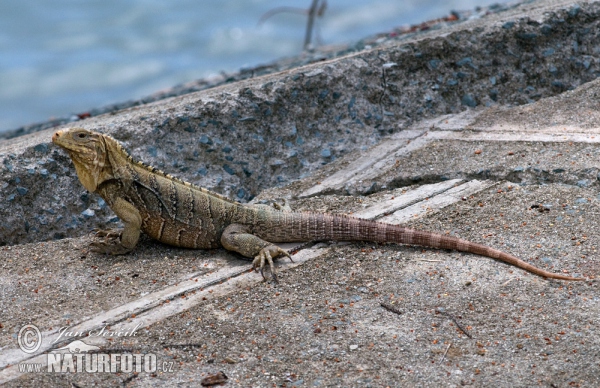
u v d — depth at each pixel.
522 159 12.56
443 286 9.45
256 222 10.73
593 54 16.41
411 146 14.19
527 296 9.12
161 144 13.65
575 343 8.24
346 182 13.29
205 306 9.39
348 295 9.45
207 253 10.89
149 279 10.15
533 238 10.34
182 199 10.76
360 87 15.18
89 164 10.41
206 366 8.30
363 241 10.70
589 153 12.30
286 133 14.44
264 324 8.95
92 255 10.94
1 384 8.12
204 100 14.19
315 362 8.26
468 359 8.16
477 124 14.59
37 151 12.81
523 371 7.91
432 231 10.86
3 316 9.45
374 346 8.45
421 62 15.67
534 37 16.03
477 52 15.87
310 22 28.77
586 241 10.12
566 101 14.69
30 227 12.38
